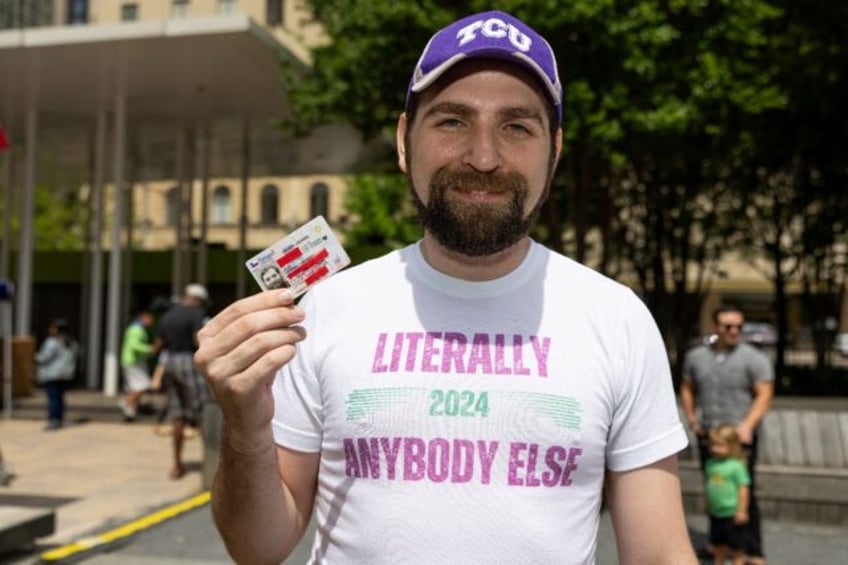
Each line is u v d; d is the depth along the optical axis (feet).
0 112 57.77
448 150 5.51
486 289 5.52
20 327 56.54
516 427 5.14
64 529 21.88
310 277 5.32
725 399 19.10
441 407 5.18
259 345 4.92
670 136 38.11
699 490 24.03
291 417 5.64
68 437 37.60
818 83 41.98
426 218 5.56
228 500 5.28
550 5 32.19
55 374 39.78
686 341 60.80
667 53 35.86
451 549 5.00
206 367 5.01
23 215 56.75
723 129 41.39
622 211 67.10
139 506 24.67
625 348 5.48
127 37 42.04
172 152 70.69
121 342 69.36
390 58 36.76
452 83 5.49
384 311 5.57
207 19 41.14
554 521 5.06
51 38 42.93
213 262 71.15
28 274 56.85
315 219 5.37
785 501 23.80
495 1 33.14
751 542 18.52
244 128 61.26
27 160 57.00
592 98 33.35
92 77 49.08
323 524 5.43
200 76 48.52
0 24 60.80
